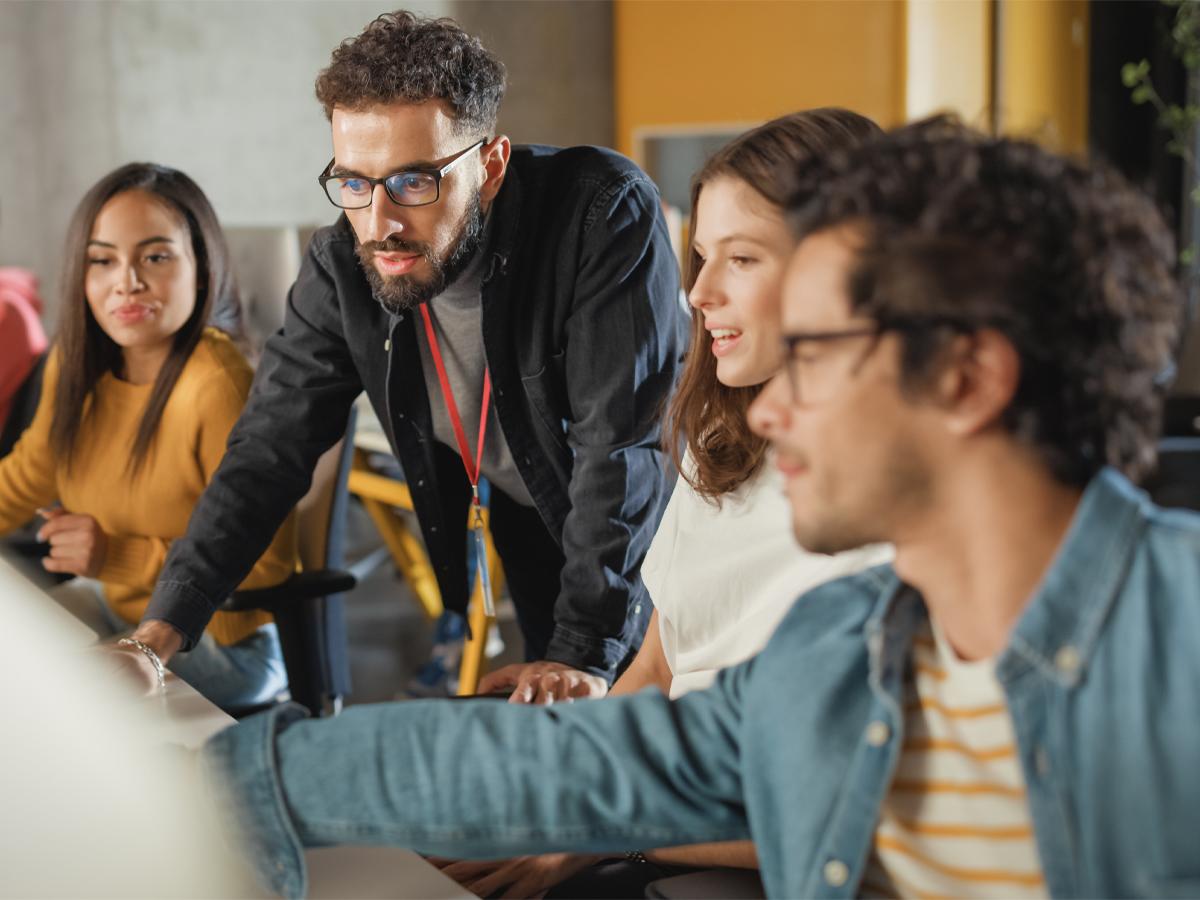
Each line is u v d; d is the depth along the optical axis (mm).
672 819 938
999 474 753
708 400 1508
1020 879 783
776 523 1474
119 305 2281
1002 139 772
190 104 6332
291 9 6430
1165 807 707
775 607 1446
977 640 789
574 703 989
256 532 2020
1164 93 4965
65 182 6180
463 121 1817
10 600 1554
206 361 2340
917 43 5395
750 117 6152
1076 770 735
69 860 911
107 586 2400
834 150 821
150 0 6215
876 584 904
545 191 1994
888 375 742
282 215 6531
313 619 2350
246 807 977
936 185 741
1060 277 730
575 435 1973
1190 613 729
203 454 2314
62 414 2391
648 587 1638
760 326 1425
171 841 960
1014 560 762
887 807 832
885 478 758
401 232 1819
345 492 2484
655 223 2000
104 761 1038
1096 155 789
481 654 3166
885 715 825
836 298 752
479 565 2145
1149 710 718
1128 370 756
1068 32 4941
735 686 947
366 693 3740
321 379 2111
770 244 1405
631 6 6492
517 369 2031
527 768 944
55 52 6102
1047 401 742
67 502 2449
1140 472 791
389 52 1769
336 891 1015
